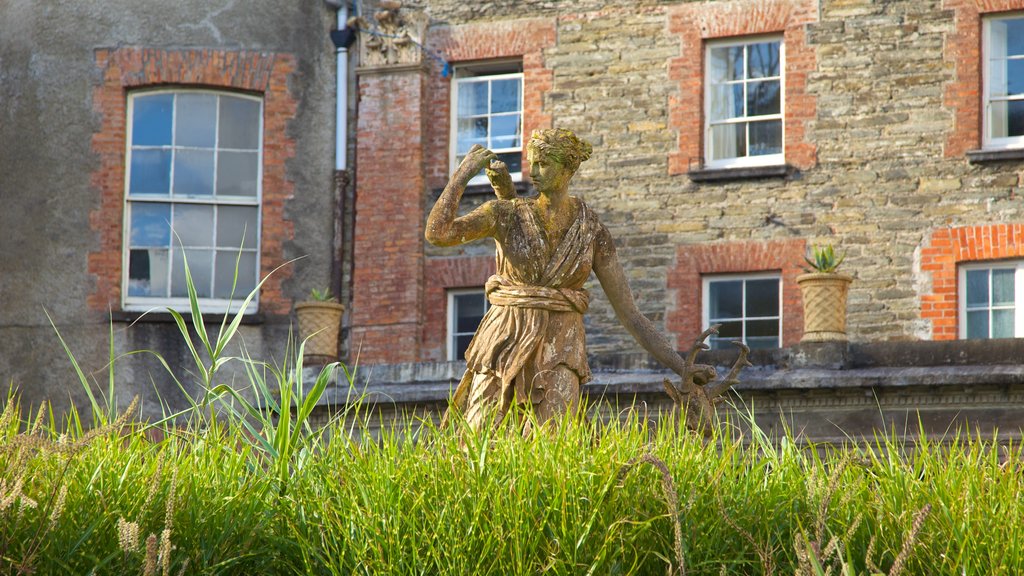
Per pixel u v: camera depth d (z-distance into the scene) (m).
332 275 20.44
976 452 7.29
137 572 6.34
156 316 20.09
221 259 20.59
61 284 20.27
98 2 20.88
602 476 6.48
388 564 6.38
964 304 18.72
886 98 19.17
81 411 19.88
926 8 19.17
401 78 20.64
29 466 6.71
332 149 20.73
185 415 19.64
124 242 20.52
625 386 15.20
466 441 6.78
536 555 6.27
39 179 20.55
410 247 20.30
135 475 6.80
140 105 20.84
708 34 19.80
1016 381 14.16
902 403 14.62
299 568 6.69
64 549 6.34
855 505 6.70
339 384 16.30
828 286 16.20
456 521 6.35
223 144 20.80
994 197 18.62
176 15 20.83
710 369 7.71
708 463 6.84
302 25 20.91
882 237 18.89
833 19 19.42
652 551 6.30
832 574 6.36
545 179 7.49
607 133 19.95
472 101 20.70
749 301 19.41
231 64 20.72
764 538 6.55
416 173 20.42
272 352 20.20
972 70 18.92
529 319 7.41
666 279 19.48
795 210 19.22
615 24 20.12
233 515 6.71
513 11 20.45
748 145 19.72
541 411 7.34
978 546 6.38
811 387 14.72
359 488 6.66
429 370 16.12
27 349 20.12
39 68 20.78
